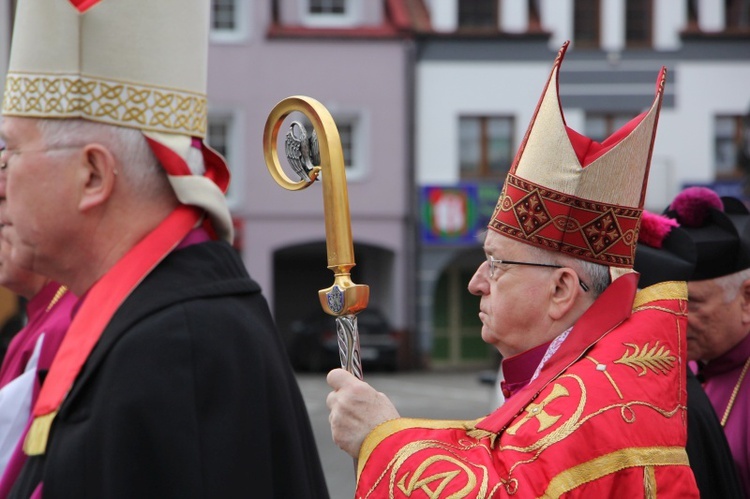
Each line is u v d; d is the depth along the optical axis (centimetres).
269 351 588
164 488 536
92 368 554
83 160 582
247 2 5866
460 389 4844
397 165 5984
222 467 546
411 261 5978
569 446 565
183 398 545
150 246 586
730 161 6188
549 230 624
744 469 874
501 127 6088
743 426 880
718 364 905
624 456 570
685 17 6166
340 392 603
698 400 775
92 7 580
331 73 5934
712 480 755
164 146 589
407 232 5984
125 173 586
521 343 635
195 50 608
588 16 6112
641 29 6147
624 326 618
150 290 575
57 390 564
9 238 603
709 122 6144
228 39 5866
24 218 589
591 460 565
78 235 588
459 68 6050
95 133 582
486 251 649
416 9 6075
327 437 3053
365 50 5953
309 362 5616
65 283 607
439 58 6022
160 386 543
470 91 6050
